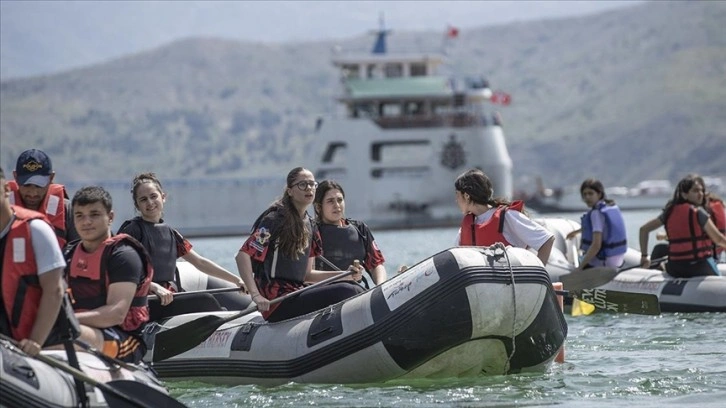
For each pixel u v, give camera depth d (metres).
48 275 16.34
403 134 137.38
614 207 36.22
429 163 137.62
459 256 21.27
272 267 23.12
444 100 142.62
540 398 20.64
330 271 24.22
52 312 16.34
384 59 144.00
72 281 18.03
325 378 22.17
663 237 38.38
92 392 17.16
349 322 21.84
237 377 23.09
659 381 21.95
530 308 21.59
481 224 23.91
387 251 84.88
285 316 22.98
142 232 24.25
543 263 23.28
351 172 137.62
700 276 34.19
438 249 86.56
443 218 137.75
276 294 23.16
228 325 23.98
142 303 18.44
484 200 24.11
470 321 21.05
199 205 145.50
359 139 137.25
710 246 34.44
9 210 16.36
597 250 35.72
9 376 16.19
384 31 150.25
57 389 16.67
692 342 27.59
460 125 138.12
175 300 25.64
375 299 21.80
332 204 24.84
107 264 17.92
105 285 17.94
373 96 140.75
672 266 34.72
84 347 17.39
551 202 186.25
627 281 35.41
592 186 36.16
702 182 34.59
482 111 142.38
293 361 22.30
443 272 21.17
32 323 16.58
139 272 18.09
